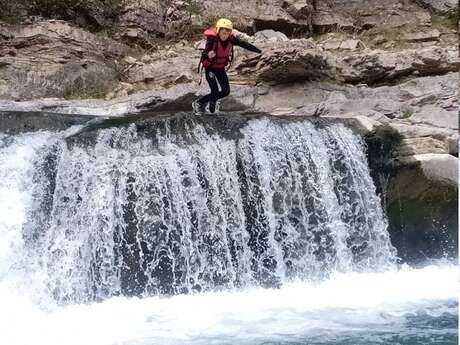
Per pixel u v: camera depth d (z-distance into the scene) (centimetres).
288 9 1733
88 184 948
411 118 1276
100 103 1241
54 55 1389
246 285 977
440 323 720
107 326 732
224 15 1686
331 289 912
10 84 1309
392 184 1134
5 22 1381
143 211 950
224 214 995
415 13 1805
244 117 1044
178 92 1281
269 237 1023
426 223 1142
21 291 888
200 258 968
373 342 655
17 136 969
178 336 687
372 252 1088
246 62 1407
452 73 1468
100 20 1575
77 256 925
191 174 984
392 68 1508
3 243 914
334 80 1475
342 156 1092
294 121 1074
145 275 939
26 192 947
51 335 697
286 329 705
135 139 987
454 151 1171
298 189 1053
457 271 1047
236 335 688
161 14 1686
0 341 676
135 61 1515
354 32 1773
